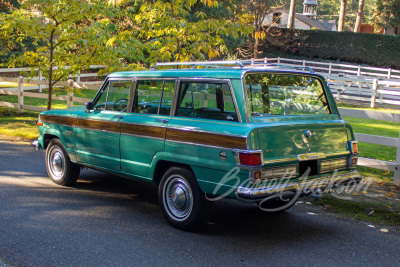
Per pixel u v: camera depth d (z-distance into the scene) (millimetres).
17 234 5012
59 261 4320
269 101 4961
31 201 6285
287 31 42750
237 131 4555
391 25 48750
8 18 11312
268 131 4578
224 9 26625
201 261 4387
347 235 5211
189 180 5059
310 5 70875
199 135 4902
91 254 4508
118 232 5160
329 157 5156
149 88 5734
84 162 6656
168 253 4574
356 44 40531
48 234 5035
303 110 5266
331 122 5285
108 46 10734
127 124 5809
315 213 6055
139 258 4434
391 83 19688
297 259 4477
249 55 31469
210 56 9523
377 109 18953
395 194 6719
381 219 5777
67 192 6828
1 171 7969
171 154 5223
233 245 4828
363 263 4414
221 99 4891
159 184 5559
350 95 22984
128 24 21953
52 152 7289
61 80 13836
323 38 41750
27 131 11805
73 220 5543
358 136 7543
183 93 5312
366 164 7449
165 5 9219
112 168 6160
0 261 4258
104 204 6273
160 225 5441
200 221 5070
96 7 10789
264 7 26359
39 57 12469
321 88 5492
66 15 11156
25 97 18969
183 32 9250
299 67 5504
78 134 6656
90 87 13219
